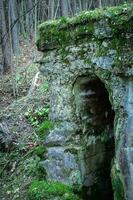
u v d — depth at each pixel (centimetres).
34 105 870
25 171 621
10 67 1302
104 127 539
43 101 880
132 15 423
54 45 506
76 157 502
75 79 494
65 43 495
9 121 817
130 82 434
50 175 528
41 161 538
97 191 527
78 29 476
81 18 470
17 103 920
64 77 505
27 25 1844
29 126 784
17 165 650
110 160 547
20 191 577
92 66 468
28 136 736
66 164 511
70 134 511
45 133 535
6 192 590
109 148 545
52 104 527
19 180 607
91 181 520
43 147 538
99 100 529
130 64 430
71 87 501
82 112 509
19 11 1781
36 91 959
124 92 441
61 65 504
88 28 464
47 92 925
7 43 1316
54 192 498
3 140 697
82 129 508
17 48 1452
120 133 449
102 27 450
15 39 1519
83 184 506
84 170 507
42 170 539
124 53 435
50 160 527
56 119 525
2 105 962
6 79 1176
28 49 1553
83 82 500
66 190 500
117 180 458
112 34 442
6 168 655
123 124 445
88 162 514
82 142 507
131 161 438
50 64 516
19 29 1777
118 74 443
